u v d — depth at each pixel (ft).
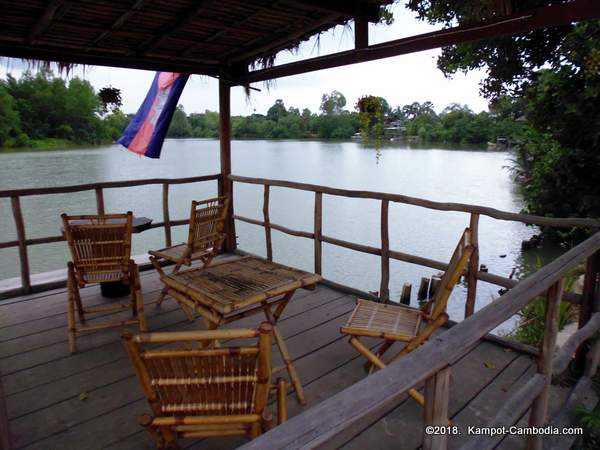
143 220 11.35
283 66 11.94
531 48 18.29
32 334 9.37
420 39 8.24
